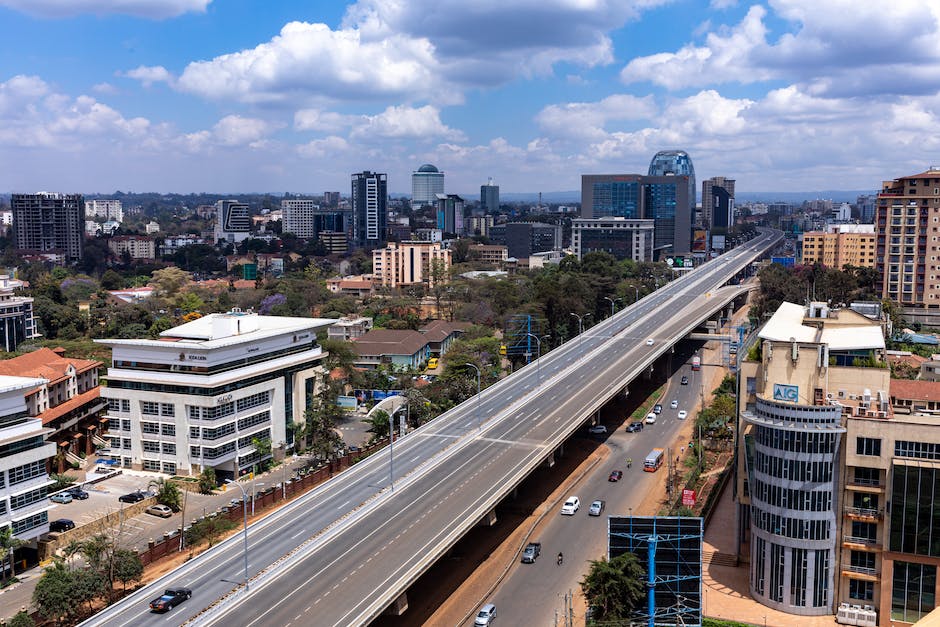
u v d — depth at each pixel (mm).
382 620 116000
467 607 119875
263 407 183375
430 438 168500
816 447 111250
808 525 112188
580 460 185125
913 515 107062
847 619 110688
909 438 108812
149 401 173875
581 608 118312
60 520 145250
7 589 125312
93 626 96250
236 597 101125
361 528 122625
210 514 152125
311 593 102375
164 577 108125
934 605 107938
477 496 134000
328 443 180375
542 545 140750
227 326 192875
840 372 122875
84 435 195750
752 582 118875
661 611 102875
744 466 128375
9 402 133125
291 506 132750
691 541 102938
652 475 174125
